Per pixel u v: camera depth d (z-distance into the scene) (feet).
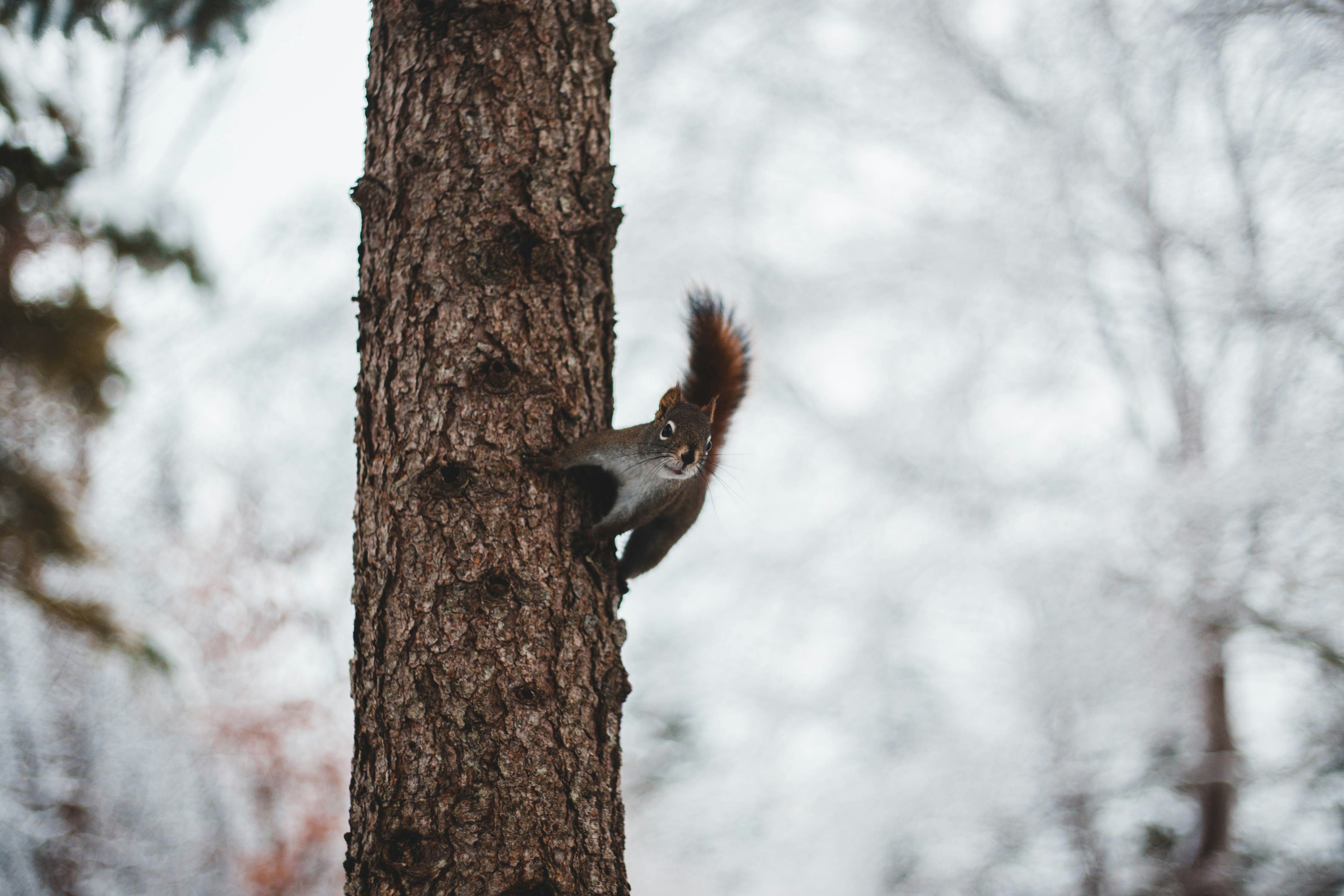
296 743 30.17
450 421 7.82
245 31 17.78
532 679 7.41
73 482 28.94
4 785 26.11
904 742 28.58
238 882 27.71
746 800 28.78
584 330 8.52
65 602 22.54
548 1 8.77
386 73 8.69
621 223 8.97
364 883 6.93
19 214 20.11
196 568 32.09
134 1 17.34
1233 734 27.73
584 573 8.10
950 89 34.12
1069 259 31.45
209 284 22.95
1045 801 26.96
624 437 8.72
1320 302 27.89
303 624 31.96
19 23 17.42
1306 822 26.99
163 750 28.35
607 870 7.22
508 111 8.45
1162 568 26.91
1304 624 26.25
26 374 21.99
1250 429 29.30
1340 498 25.35
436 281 8.07
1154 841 28.12
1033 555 28.22
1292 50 28.12
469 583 7.46
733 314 12.28
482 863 6.82
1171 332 30.83
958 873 27.12
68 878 25.86
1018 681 27.63
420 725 7.14
